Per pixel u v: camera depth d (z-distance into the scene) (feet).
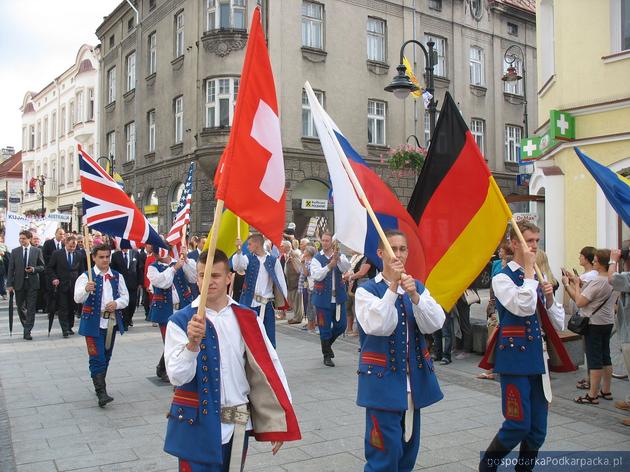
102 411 20.42
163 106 78.43
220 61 66.69
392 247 11.85
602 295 20.56
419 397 11.47
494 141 87.66
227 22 67.21
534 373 12.87
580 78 36.65
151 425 18.78
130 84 92.43
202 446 9.45
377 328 11.01
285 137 66.95
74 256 38.37
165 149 77.71
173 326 9.95
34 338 36.86
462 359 29.12
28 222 59.98
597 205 35.91
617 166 35.01
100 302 21.08
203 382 9.66
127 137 92.63
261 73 11.59
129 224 24.23
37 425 18.78
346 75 72.28
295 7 68.33
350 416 19.56
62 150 127.13
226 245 16.96
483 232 14.26
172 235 29.12
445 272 14.40
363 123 73.61
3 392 23.12
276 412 10.10
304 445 16.72
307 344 34.37
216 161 66.39
